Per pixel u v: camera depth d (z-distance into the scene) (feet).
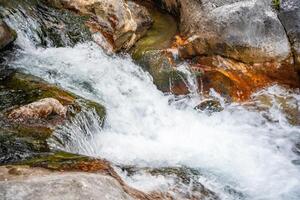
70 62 25.27
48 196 11.34
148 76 26.48
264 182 19.88
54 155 15.57
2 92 20.36
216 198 17.39
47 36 26.68
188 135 23.22
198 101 25.80
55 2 28.04
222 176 19.48
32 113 18.28
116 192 12.54
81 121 19.34
